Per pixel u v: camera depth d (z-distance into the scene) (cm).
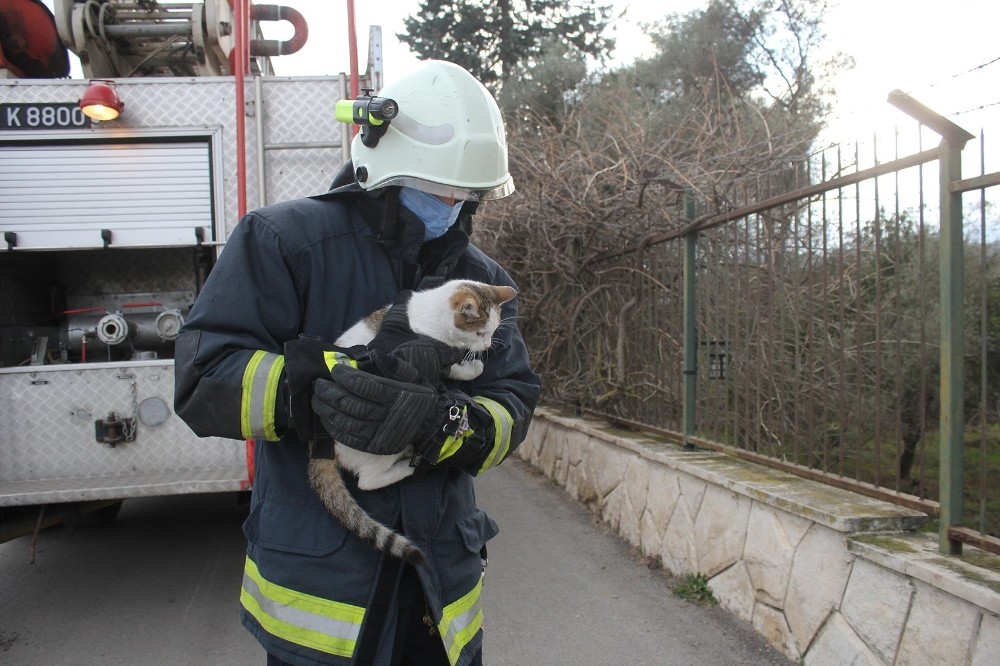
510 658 344
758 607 344
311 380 162
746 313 402
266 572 173
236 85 445
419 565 169
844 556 284
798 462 368
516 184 696
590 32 2320
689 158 614
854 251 369
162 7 558
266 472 183
